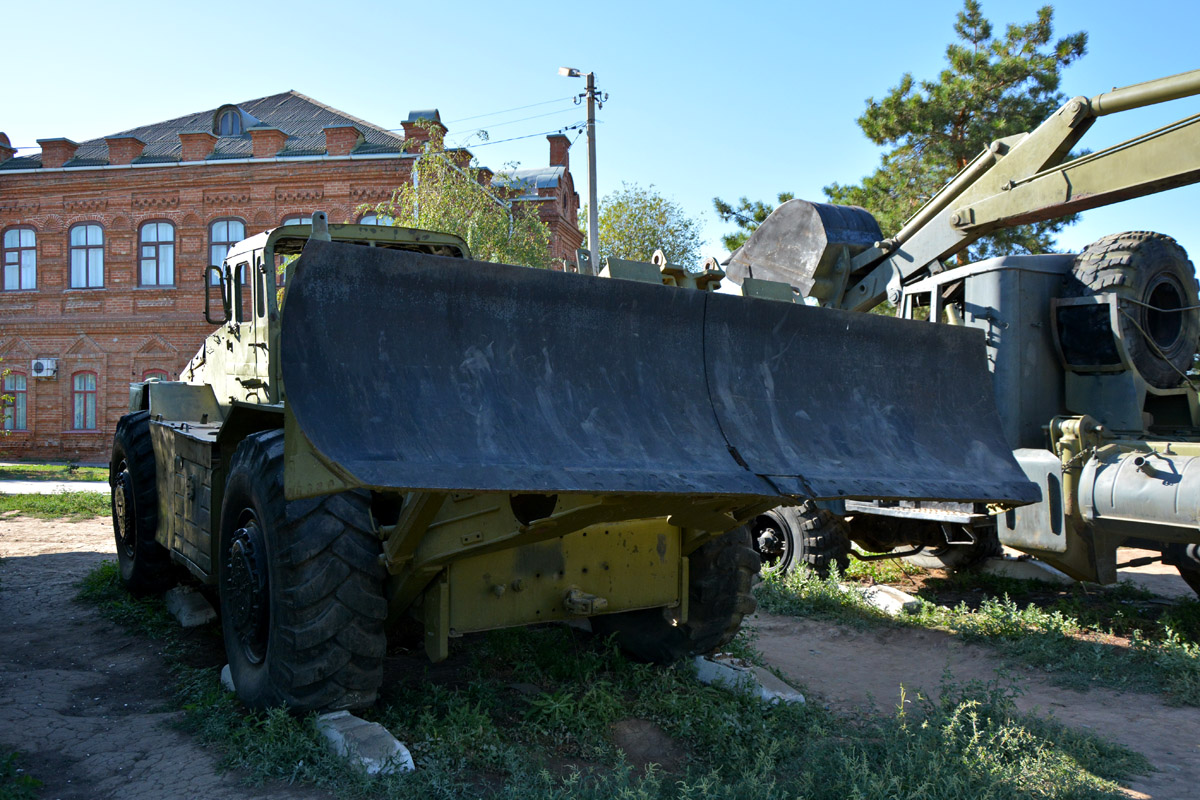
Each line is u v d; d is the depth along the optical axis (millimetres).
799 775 3516
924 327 4172
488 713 4039
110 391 24859
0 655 5016
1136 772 3787
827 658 5570
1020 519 6312
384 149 23391
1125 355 6562
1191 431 6742
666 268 5273
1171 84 6039
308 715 3662
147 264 24672
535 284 3264
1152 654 5469
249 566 3916
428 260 3041
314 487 2818
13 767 3373
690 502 3723
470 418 2973
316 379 2768
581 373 3311
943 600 7461
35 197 25078
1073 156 14398
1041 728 4094
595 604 4074
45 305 25094
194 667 4777
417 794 3188
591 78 19734
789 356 3816
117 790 3273
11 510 11617
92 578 6844
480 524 3566
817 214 8469
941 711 4078
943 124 16891
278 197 23594
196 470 4992
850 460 3699
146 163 24438
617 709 4129
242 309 5129
